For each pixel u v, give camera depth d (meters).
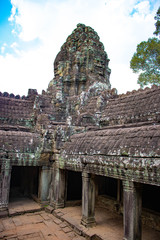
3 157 11.38
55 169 12.44
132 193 6.99
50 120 15.38
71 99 18.06
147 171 6.34
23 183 16.12
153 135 6.75
